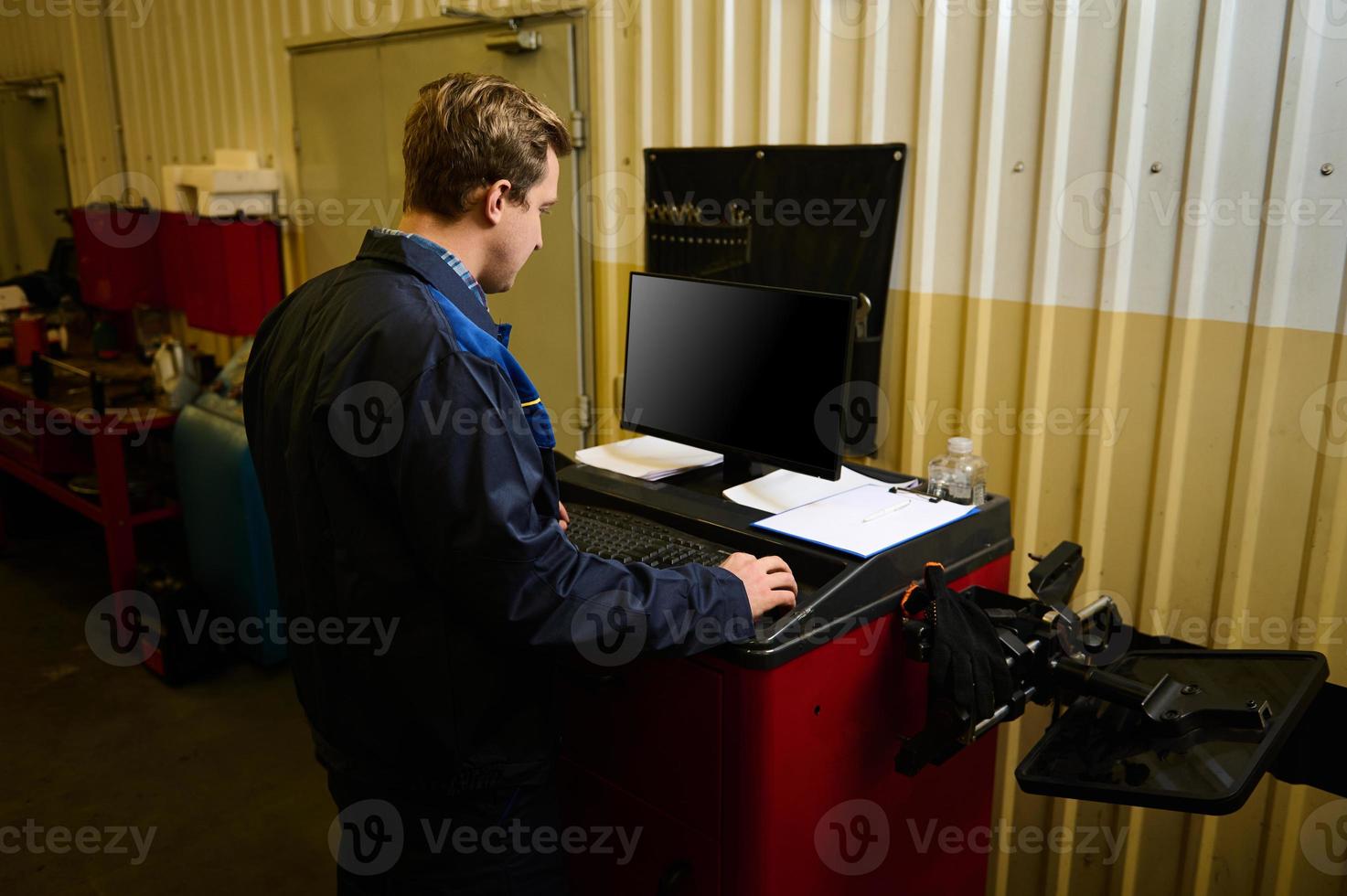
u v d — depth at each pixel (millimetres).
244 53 3869
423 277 1288
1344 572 1705
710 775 1449
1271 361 1729
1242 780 1203
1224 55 1703
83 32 4770
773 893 1452
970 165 2043
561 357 2932
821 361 1618
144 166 4648
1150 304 1855
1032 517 2076
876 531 1572
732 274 2461
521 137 1324
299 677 1441
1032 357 2008
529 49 2770
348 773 1394
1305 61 1622
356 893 1479
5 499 4445
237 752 2883
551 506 1361
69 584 4008
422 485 1174
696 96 2465
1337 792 1681
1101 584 2010
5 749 2889
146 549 4234
